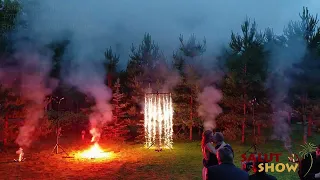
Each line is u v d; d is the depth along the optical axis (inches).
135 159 624.4
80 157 647.1
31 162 593.3
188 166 552.1
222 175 192.1
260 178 203.3
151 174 495.2
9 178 474.9
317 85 799.7
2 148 737.0
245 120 831.1
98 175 492.4
